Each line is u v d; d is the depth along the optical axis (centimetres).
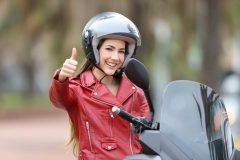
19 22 3769
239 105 3344
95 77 1030
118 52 1019
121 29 1005
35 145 4006
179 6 3666
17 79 12625
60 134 4878
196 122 917
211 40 3306
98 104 1009
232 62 3878
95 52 1023
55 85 991
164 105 921
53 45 3656
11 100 10175
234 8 3547
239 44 4175
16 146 3959
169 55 5281
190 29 3738
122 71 1046
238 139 2633
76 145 1052
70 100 1020
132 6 3500
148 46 3878
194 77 5334
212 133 918
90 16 3428
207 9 3316
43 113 8062
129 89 1037
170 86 941
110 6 3425
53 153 3516
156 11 3641
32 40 3847
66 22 3528
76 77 1047
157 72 5600
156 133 896
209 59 3303
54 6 3569
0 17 4641
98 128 1001
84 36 1030
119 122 1002
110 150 995
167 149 888
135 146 1001
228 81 3553
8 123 6366
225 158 915
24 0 3656
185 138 900
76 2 3453
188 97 938
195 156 888
